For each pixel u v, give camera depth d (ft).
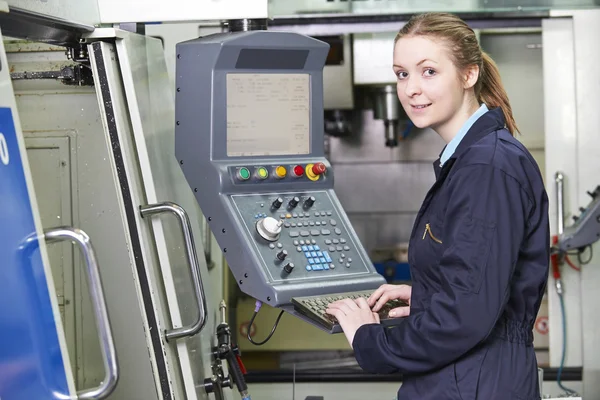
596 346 12.51
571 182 12.66
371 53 12.87
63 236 5.33
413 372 6.26
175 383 6.95
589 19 12.42
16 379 4.77
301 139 8.11
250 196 7.73
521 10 12.17
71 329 8.29
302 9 12.21
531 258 6.39
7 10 5.26
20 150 5.19
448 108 6.55
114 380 5.36
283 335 13.12
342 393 12.36
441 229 6.31
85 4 7.21
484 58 6.89
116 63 7.06
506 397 6.23
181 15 7.70
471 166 6.15
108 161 8.20
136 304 8.25
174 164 8.43
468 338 5.98
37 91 8.17
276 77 7.93
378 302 7.15
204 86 7.66
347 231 7.97
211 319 8.79
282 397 12.37
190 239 6.92
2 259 4.79
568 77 12.57
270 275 7.29
